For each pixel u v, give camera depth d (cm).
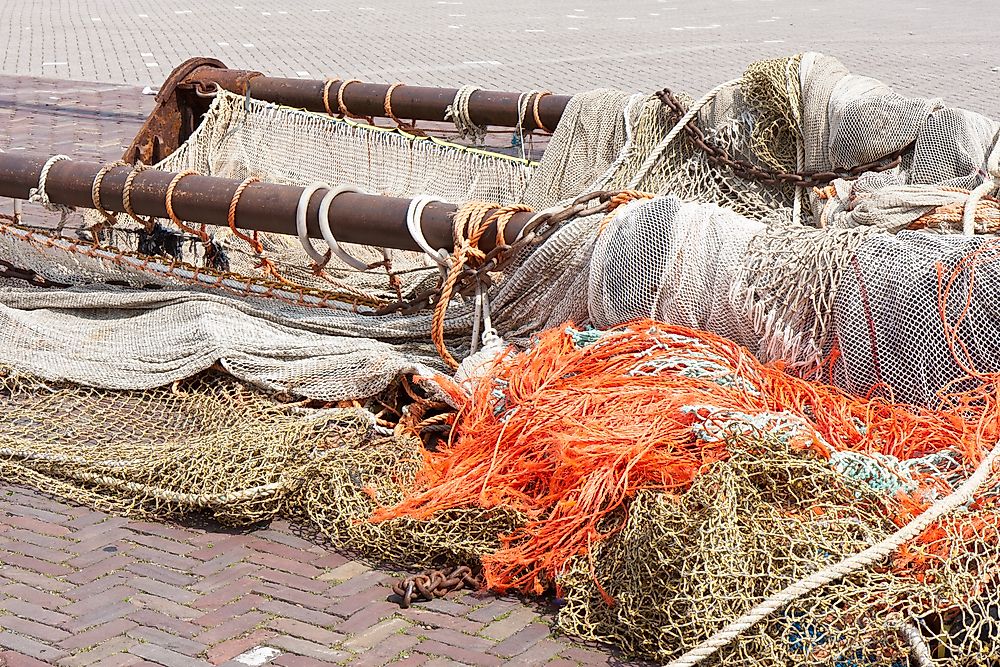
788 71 695
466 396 514
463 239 562
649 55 1717
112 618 396
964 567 360
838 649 346
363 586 420
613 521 417
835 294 474
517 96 836
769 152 700
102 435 546
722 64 1623
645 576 378
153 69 1648
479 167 810
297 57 1723
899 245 472
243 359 571
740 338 509
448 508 437
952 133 632
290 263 769
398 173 835
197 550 446
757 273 495
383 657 374
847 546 364
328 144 852
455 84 1495
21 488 501
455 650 378
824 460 402
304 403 558
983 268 453
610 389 462
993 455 388
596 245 538
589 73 1566
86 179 659
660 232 516
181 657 373
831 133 676
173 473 478
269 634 387
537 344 508
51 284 702
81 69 1656
